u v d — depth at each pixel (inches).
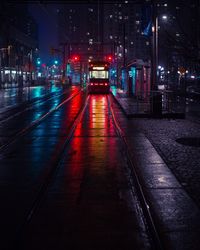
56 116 1099.9
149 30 979.3
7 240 239.6
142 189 345.1
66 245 231.3
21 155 526.3
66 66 4296.3
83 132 753.0
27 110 1320.1
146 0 1057.5
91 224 267.1
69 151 550.6
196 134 698.8
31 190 353.7
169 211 286.7
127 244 233.1
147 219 273.4
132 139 644.1
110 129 797.2
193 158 483.8
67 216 284.0
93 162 474.9
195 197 322.7
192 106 1459.2
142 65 1539.1
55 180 393.1
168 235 241.6
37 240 239.3
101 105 1518.2
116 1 1309.1
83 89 3287.4
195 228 253.4
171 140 628.7
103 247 228.5
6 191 352.2
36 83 4692.4
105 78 2415.1
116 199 326.6
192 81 3572.8
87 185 372.2
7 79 4463.6
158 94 991.0
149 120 954.1
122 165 457.1
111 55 3784.5
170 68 3676.2
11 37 4877.0
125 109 1184.2
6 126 876.6
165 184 363.6
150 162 462.0
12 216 283.6
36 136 706.8
